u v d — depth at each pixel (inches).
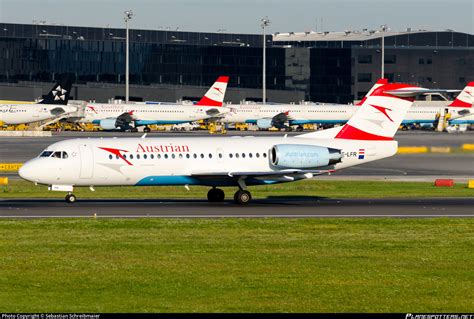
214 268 3873.0
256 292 3432.6
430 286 3555.6
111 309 3139.8
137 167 6382.9
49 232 4872.0
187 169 6481.3
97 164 6318.9
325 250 4330.7
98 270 3823.8
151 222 5295.3
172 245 4446.4
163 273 3769.7
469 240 4672.7
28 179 6259.8
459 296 3390.7
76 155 6299.2
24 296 3356.3
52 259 4060.0
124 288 3494.1
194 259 4074.8
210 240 4616.1
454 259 4116.6
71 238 4660.4
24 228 5022.1
